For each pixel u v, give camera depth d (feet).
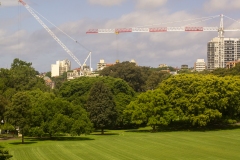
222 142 362.12
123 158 284.20
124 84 603.67
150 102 478.59
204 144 350.23
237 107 500.33
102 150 322.75
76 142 379.96
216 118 489.67
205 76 521.65
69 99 566.36
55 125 405.59
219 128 492.95
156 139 391.86
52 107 422.41
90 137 431.43
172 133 449.06
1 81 576.61
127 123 530.27
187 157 284.82
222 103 479.00
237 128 489.67
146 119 481.87
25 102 385.09
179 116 480.23
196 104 468.75
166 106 478.59
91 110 469.57
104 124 468.75
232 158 278.87
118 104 535.19
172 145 346.54
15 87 620.90
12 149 332.80
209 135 418.92
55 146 349.00
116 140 390.42
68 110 428.15
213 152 305.32
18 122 378.73
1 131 475.31
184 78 501.97
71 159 282.36
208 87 484.74
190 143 357.82
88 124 420.77
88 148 335.06
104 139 403.75
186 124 531.91
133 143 364.38
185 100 477.36
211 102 476.13
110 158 284.61
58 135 456.86
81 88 582.76
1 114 426.51
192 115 472.44
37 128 402.52
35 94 532.32
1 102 422.82
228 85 492.13
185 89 493.36
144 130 506.48
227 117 501.97
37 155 300.20
